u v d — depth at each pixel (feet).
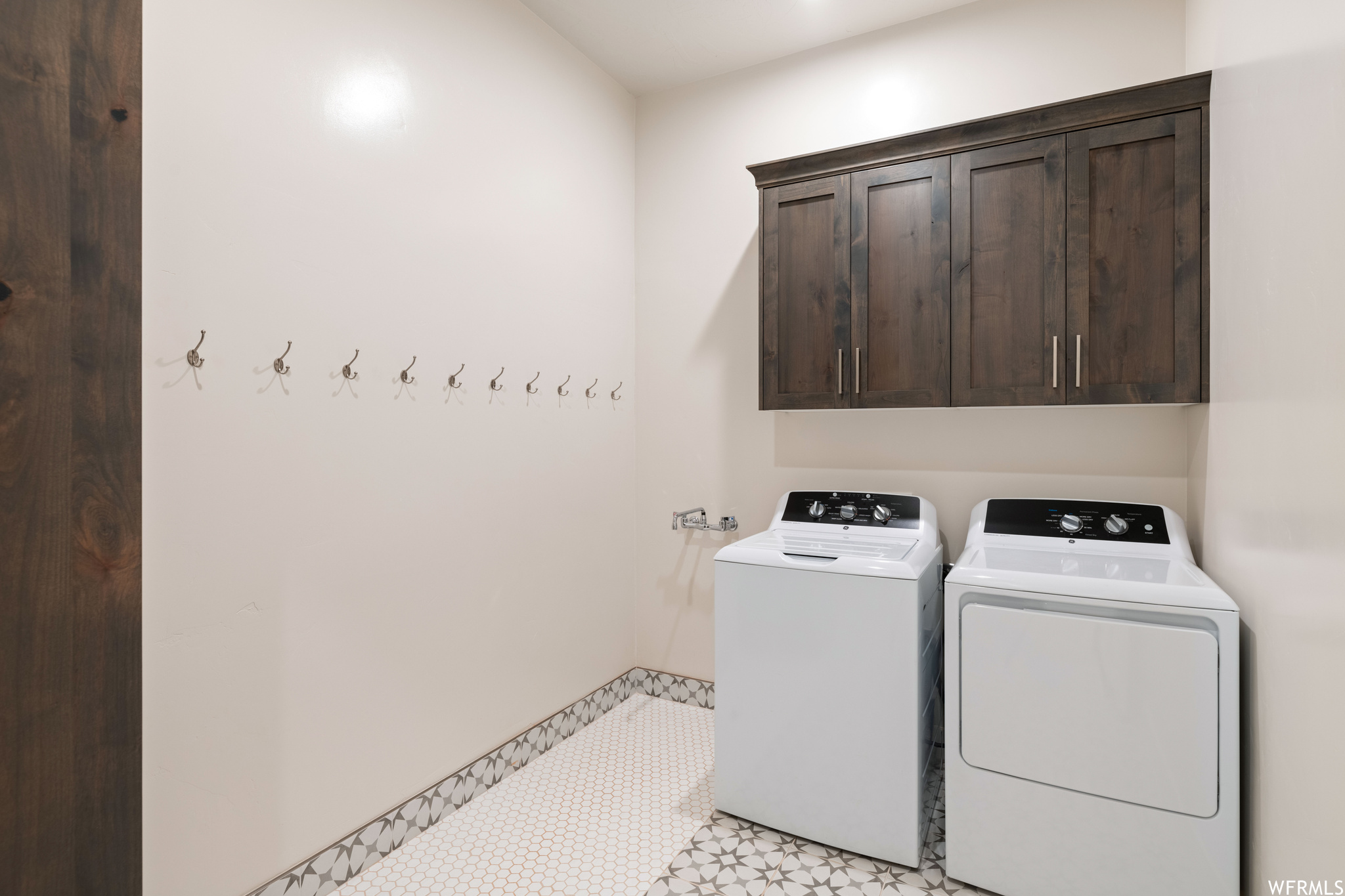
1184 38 6.51
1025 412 7.22
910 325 6.77
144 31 4.23
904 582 5.64
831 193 7.14
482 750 6.93
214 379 4.60
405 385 6.03
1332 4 3.16
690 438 9.12
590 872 5.65
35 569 2.81
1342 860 3.15
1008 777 5.25
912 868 5.69
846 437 8.14
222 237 4.63
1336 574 3.19
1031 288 6.28
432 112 6.29
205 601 4.58
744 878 5.57
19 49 2.73
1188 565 5.68
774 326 7.45
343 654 5.52
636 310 9.46
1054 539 6.51
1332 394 3.22
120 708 3.08
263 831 4.95
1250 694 4.56
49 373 2.84
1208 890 4.67
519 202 7.36
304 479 5.20
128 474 3.09
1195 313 5.64
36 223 2.79
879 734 5.74
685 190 9.13
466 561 6.72
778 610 6.15
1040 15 7.11
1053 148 6.15
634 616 9.48
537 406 7.65
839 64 8.15
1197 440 6.10
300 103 5.14
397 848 5.95
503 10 7.14
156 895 4.33
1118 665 4.89
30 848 2.80
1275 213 4.02
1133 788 4.86
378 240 5.78
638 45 8.21
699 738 8.15
